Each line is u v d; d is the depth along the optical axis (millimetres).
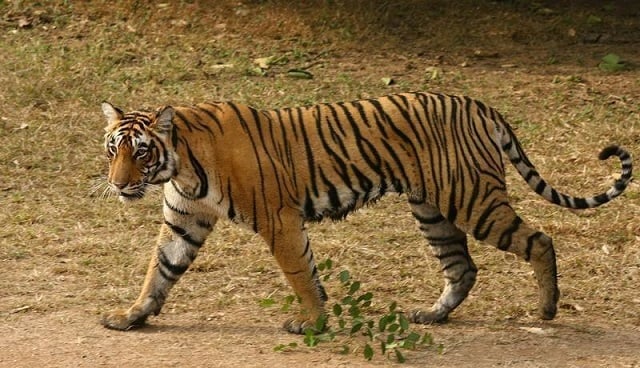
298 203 10234
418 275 12000
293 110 10414
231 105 10305
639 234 13070
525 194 14320
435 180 10289
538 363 9648
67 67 17781
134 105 16625
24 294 11297
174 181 10086
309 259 10188
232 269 12062
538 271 10469
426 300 11352
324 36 19703
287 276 10172
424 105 10383
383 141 10305
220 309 10961
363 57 19125
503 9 21562
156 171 9859
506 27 20672
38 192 14242
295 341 10031
